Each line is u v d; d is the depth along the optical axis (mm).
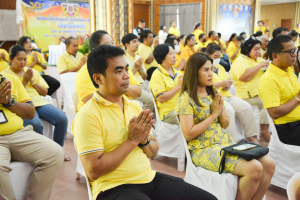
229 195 2008
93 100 1569
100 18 12250
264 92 2707
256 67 3857
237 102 3721
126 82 1546
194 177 2211
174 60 3289
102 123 1521
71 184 2832
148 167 1661
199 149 2227
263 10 21344
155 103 3346
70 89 3727
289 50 2652
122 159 1479
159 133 3277
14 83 2400
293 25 20047
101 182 1533
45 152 2158
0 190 1984
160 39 10992
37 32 11875
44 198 2205
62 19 12180
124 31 12492
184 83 2305
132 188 1526
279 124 2703
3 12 11891
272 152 2699
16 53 3127
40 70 5094
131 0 12531
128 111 1668
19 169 2154
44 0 11781
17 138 2182
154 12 14016
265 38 5746
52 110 3244
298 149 2537
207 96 2307
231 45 7754
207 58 2229
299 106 2666
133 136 1498
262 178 2062
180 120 2236
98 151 1456
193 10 13398
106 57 1509
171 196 1597
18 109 2299
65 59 4738
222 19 13703
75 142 1562
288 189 1144
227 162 2070
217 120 2314
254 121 3707
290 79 2756
